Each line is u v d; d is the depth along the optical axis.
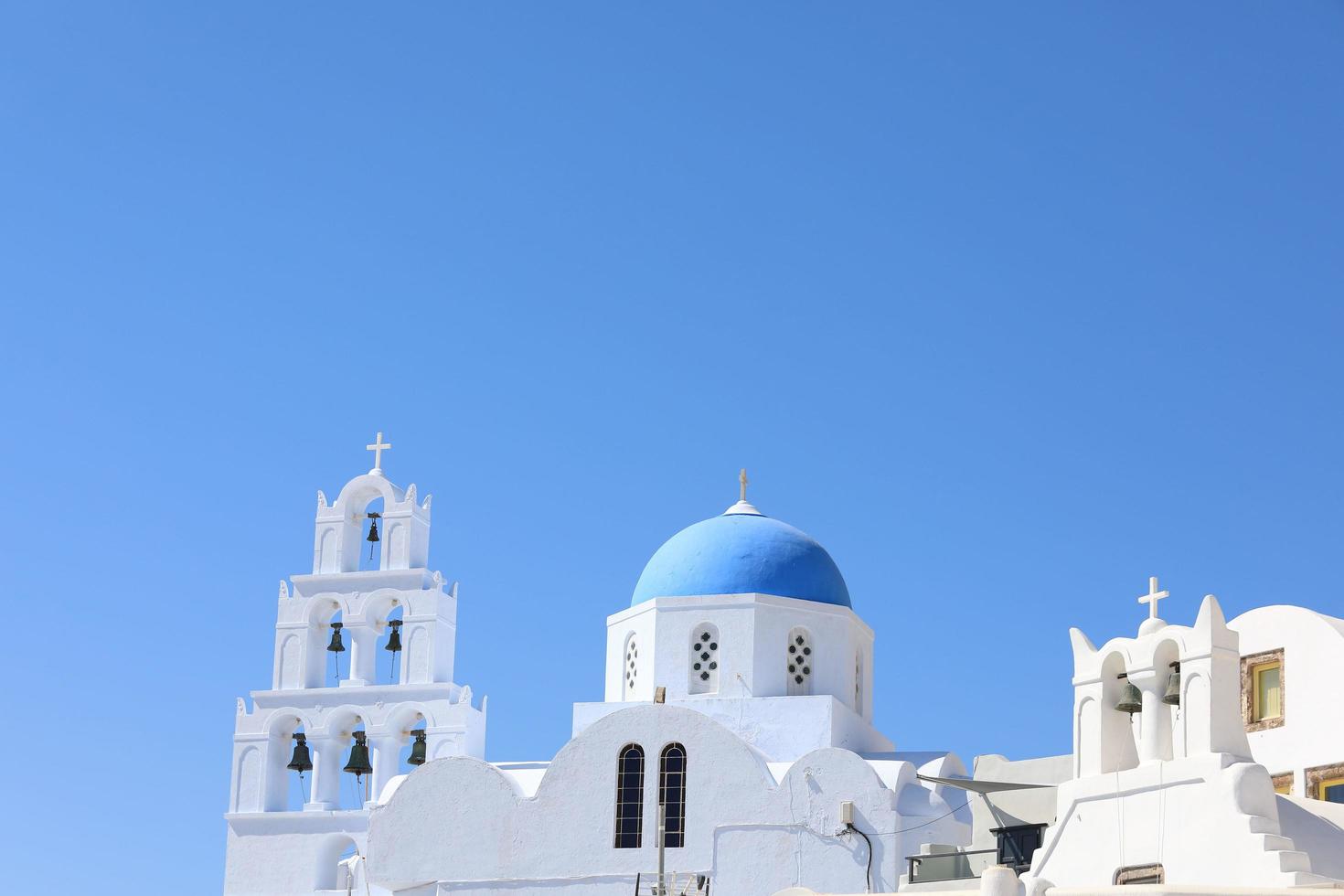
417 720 70.62
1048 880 40.12
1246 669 53.28
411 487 72.56
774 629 65.31
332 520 72.75
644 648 66.19
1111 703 43.94
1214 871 39.62
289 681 71.06
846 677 66.06
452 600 71.75
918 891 46.94
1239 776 39.88
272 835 68.62
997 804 57.59
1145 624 45.38
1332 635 51.19
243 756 70.25
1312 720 51.06
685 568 66.81
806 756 60.41
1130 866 41.50
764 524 68.69
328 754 69.69
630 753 61.38
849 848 59.22
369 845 62.41
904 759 62.72
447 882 61.47
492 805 61.88
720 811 60.22
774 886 59.22
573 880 60.41
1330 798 49.94
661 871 53.06
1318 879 38.06
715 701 64.38
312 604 71.75
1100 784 42.81
